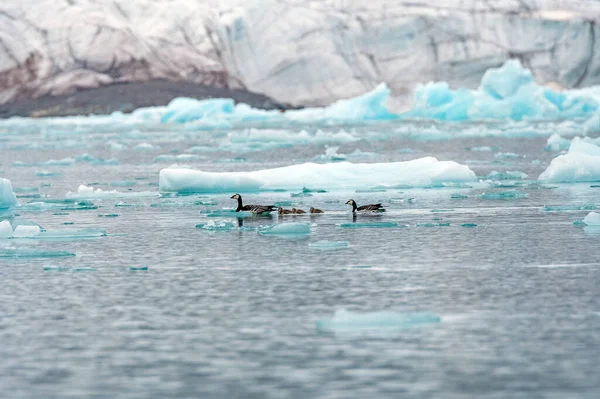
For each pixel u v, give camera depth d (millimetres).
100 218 75250
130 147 191625
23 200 92062
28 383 33875
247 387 32875
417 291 45688
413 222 68812
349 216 72688
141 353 36844
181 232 66188
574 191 87750
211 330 39656
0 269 53312
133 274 51344
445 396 31703
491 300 43656
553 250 55906
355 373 33969
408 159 140750
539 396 31531
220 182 92125
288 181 93250
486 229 64750
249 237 63094
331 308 42812
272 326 40062
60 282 49500
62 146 197375
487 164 126188
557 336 37750
